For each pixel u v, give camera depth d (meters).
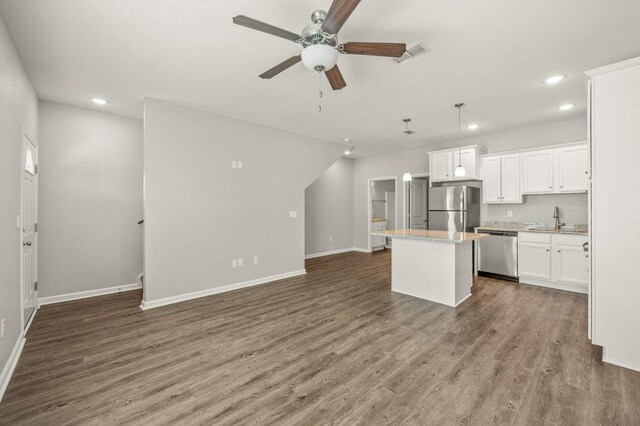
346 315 3.24
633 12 1.96
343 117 4.25
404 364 2.23
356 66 2.71
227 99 3.55
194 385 1.99
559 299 3.69
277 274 4.83
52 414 1.71
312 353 2.41
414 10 1.94
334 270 5.50
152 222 3.54
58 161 3.69
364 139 5.59
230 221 4.25
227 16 2.01
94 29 2.14
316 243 7.01
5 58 2.08
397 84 3.12
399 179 6.70
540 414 1.69
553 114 4.10
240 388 1.95
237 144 4.32
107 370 2.17
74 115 3.78
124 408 1.76
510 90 3.28
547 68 2.77
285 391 1.92
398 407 1.76
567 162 4.20
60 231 3.71
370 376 2.08
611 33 2.21
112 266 4.10
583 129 4.25
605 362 2.22
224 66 2.72
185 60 2.61
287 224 4.99
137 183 4.29
